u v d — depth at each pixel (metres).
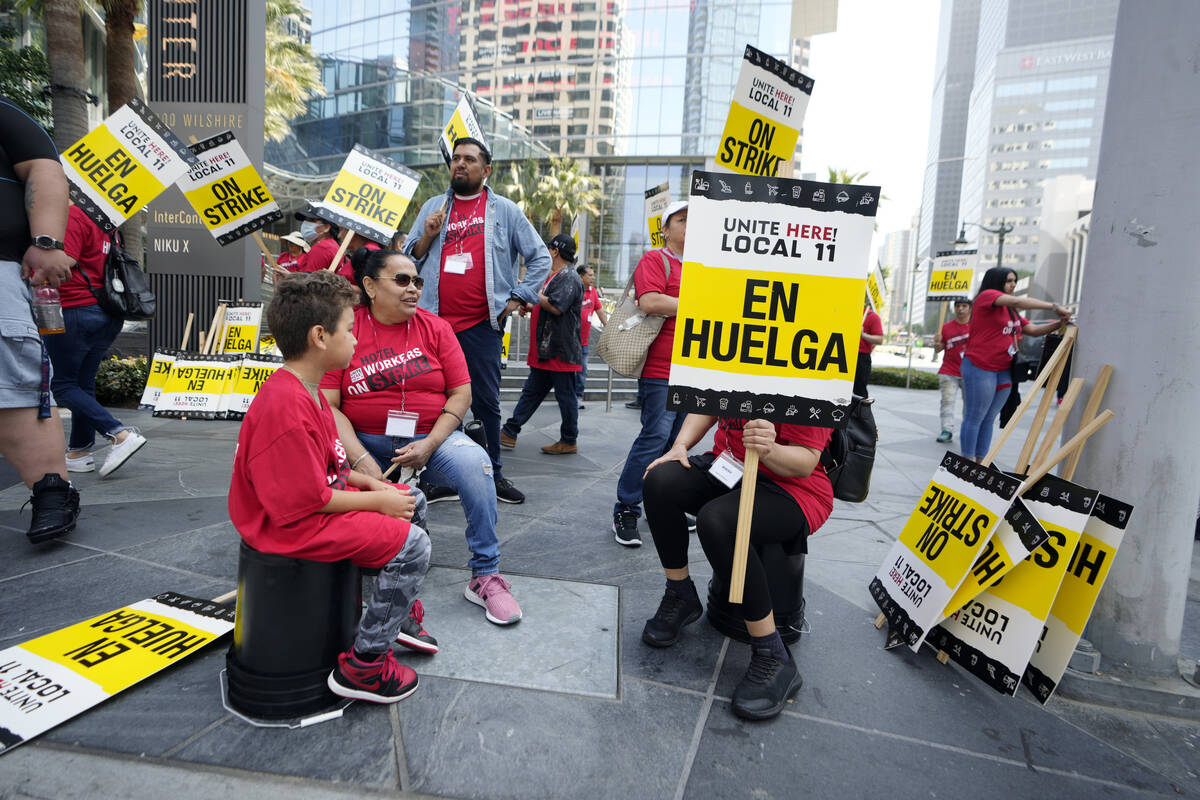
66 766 1.68
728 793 1.72
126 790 1.62
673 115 39.19
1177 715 2.19
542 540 3.54
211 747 1.78
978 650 2.35
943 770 1.87
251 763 1.73
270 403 1.73
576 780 1.74
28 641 2.22
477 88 41.59
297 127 43.22
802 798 1.72
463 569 3.08
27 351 2.88
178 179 4.36
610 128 39.88
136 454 4.98
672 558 2.50
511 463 5.43
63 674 2.02
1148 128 2.12
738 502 2.25
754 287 2.10
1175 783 1.87
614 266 40.78
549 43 40.12
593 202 39.62
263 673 1.87
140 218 10.76
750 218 2.10
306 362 1.84
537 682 2.18
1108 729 2.11
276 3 20.52
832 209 2.09
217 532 3.35
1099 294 2.27
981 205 137.88
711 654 2.45
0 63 11.77
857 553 3.63
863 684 2.30
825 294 2.10
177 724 1.86
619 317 3.44
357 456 2.52
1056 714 2.18
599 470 5.30
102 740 1.78
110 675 2.03
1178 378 2.14
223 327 5.86
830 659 2.47
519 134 38.00
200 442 5.54
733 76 38.41
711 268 2.11
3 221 2.76
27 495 3.81
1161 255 2.13
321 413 1.83
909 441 7.67
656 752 1.87
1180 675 2.31
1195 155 2.05
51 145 2.88
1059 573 2.22
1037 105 132.88
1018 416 2.54
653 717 2.04
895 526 4.16
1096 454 2.30
